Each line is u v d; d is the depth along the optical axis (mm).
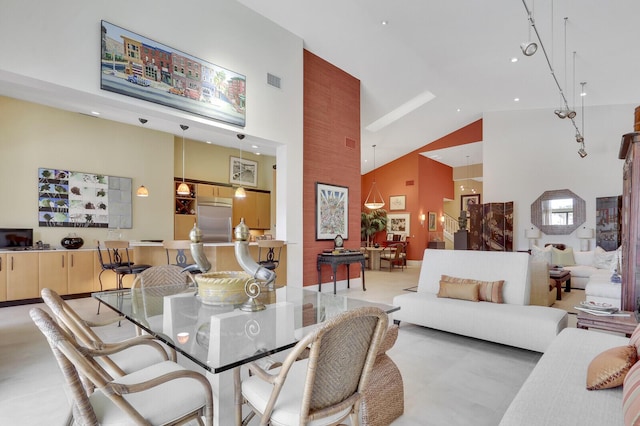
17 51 3029
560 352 2115
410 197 12125
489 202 9352
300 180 5879
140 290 2750
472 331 3447
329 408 1318
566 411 1464
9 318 4480
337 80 6836
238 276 2607
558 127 8516
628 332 2621
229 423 1807
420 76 7145
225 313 2072
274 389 1312
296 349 1221
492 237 9242
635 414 1125
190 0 4324
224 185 9164
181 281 3057
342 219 6883
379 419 2006
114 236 6926
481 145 10727
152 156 7555
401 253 10977
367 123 9078
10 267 5305
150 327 1806
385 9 4949
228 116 4715
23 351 3244
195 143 8734
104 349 1619
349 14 5152
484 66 6566
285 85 5617
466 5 4680
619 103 7844
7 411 2193
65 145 6328
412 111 8859
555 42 5328
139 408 1383
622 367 1555
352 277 7145
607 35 5027
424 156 12312
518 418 1428
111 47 3592
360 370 1438
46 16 3191
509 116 9133
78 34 3381
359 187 7359
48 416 2137
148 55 3891
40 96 5570
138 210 7301
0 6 2963
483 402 2346
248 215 9727
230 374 1817
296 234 5812
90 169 6637
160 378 1362
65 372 1175
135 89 3771
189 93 4273
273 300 2486
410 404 2316
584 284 6664
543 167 8664
